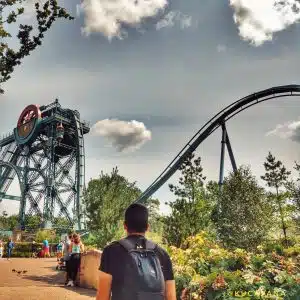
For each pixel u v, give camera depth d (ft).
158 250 9.05
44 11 30.37
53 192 255.50
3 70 29.84
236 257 35.17
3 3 29.12
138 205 9.46
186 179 63.26
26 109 286.46
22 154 283.79
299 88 151.23
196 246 42.65
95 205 85.61
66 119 273.54
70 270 47.11
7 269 68.03
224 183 88.79
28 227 247.09
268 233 81.87
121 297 8.29
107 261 8.66
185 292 28.25
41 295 35.35
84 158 269.44
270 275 29.01
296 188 89.92
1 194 297.33
